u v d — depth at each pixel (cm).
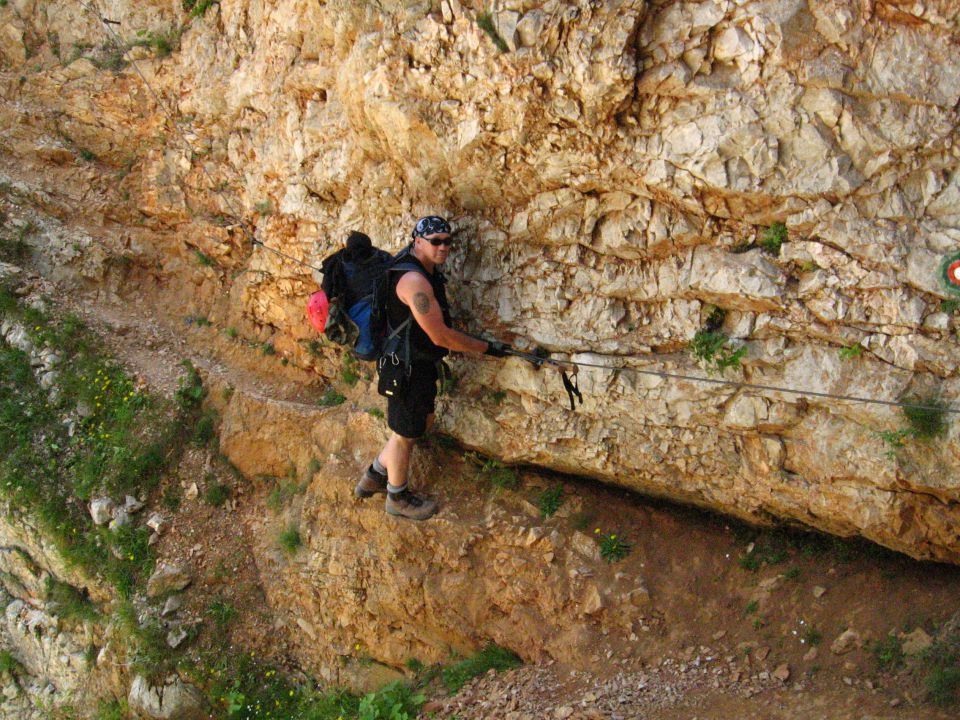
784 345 394
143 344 721
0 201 727
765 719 400
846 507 396
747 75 367
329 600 591
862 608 432
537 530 518
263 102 622
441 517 548
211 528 645
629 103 395
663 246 419
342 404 624
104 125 745
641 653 471
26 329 704
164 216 722
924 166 351
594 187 429
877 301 364
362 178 531
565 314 461
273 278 649
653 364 436
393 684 536
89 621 639
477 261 489
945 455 357
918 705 379
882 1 343
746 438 423
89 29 746
